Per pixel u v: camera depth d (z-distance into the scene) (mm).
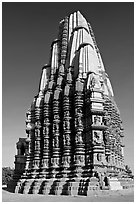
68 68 41031
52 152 36531
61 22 51688
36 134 40375
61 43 47375
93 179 28281
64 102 37281
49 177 34625
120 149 48719
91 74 36594
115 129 45594
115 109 47875
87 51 39750
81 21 47906
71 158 34156
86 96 35156
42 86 45469
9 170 89062
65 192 29719
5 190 44750
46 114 39812
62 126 37531
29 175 38000
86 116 34594
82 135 34000
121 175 40969
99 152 31172
